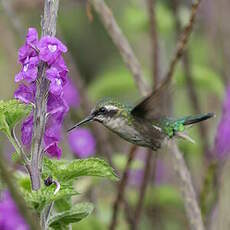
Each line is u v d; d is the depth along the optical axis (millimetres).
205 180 10039
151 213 12750
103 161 5566
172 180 13695
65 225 5707
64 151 12648
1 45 15352
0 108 5531
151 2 10578
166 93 7816
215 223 10539
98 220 11773
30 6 12609
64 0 16094
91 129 12023
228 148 10750
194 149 12641
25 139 5645
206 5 14758
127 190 12609
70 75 12461
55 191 5332
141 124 7781
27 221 4863
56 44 5461
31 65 5496
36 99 5531
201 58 16344
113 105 7660
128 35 16156
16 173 6477
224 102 11508
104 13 9633
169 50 14500
